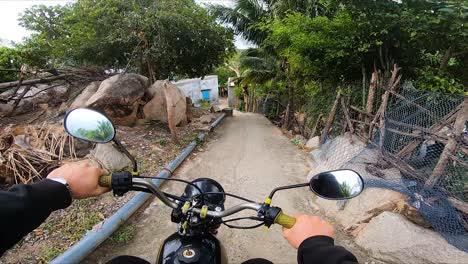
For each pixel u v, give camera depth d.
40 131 5.68
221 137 10.05
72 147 5.48
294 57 8.28
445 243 3.13
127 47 11.23
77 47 11.26
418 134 4.00
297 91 12.04
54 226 3.72
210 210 1.66
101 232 3.54
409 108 4.55
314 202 4.87
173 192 5.09
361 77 7.16
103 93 8.28
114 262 1.69
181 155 6.94
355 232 3.81
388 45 6.00
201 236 1.70
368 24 5.52
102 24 10.65
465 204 3.19
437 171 3.47
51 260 3.08
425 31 4.83
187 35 11.24
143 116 9.35
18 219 0.98
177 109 9.86
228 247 3.62
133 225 3.97
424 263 3.04
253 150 8.22
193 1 12.88
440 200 3.37
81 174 1.23
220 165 6.73
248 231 3.92
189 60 13.39
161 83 9.60
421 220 3.48
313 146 7.92
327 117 7.88
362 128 5.77
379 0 5.11
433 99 4.16
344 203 4.28
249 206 1.44
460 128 3.42
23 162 4.82
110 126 1.57
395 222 3.42
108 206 4.25
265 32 13.44
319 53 7.20
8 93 10.03
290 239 1.17
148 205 4.52
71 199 1.19
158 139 8.02
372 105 5.61
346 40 6.31
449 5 4.36
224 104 33.88
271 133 11.32
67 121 1.49
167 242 1.72
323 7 9.58
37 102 9.70
